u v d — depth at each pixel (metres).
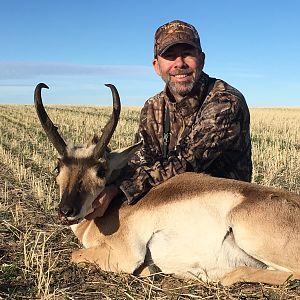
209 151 1.28
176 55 1.37
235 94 1.34
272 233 1.11
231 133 1.30
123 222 1.25
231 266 1.18
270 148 3.84
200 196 1.20
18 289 1.09
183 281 1.20
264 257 1.13
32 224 1.60
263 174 2.75
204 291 1.12
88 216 1.24
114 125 1.19
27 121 7.07
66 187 1.19
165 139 1.46
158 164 1.28
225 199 1.18
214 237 1.18
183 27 1.38
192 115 1.41
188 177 1.26
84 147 1.25
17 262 1.25
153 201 1.24
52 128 1.22
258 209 1.13
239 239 1.14
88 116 8.27
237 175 1.40
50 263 1.25
